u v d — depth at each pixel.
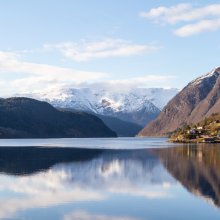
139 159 117.12
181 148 184.25
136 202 53.03
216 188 62.88
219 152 147.62
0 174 81.38
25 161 112.94
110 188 63.41
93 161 111.50
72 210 48.66
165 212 47.75
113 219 44.81
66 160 115.56
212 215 46.41
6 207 50.12
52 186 65.69
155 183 68.19
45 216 45.94
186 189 62.09
